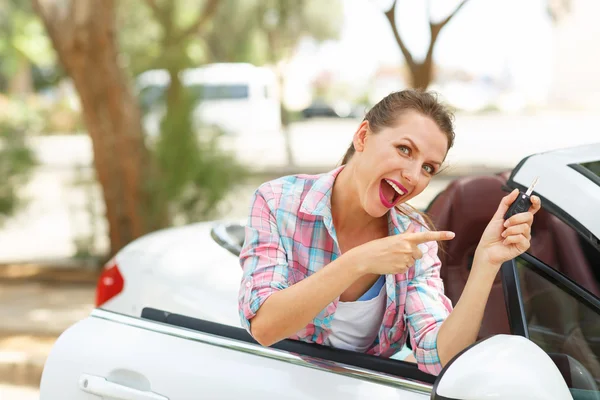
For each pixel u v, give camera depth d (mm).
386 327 1793
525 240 1523
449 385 1312
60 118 16922
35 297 6566
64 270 7559
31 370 4680
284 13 10367
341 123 30875
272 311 1568
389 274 1613
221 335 1878
